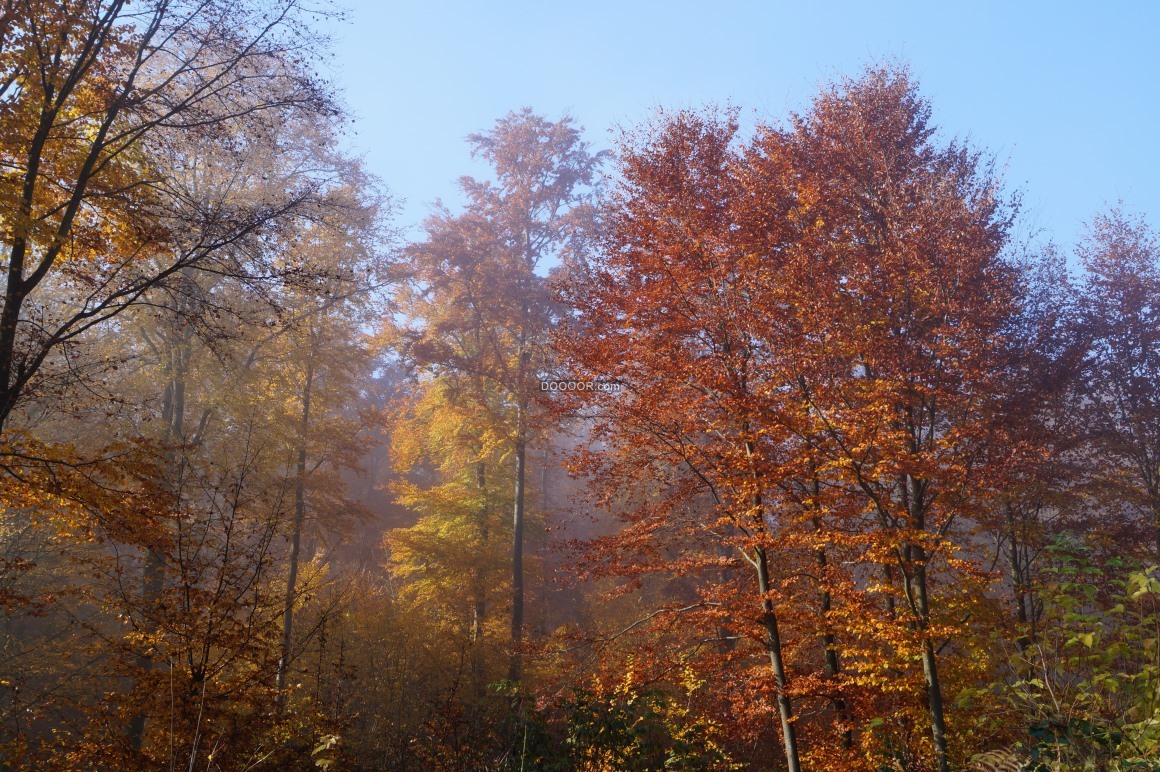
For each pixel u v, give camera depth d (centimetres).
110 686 1382
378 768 1405
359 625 2031
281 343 2084
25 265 1184
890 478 1070
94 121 1154
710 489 1150
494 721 1380
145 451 1085
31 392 1044
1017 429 1172
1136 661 675
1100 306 1781
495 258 2584
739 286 1102
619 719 1039
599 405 1180
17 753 954
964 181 1318
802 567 1198
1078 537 1476
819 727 1188
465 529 2548
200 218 1147
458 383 2461
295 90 1214
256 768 972
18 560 1143
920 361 1105
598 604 2794
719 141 1227
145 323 1884
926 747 1039
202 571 1102
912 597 1009
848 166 1313
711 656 1155
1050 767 557
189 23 1101
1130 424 1739
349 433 2167
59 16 984
